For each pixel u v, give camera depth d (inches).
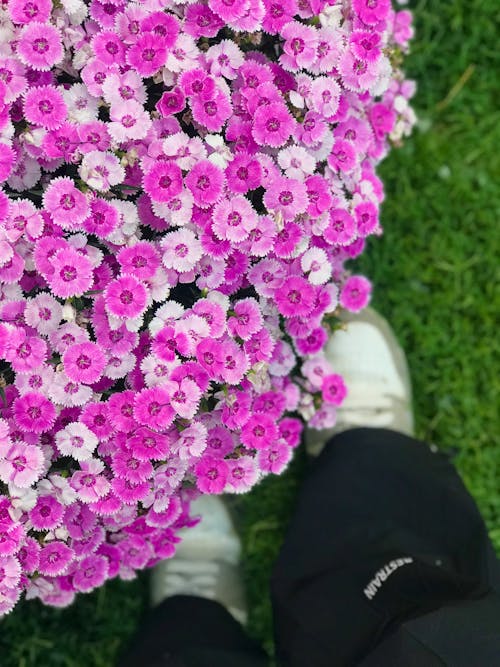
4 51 24.0
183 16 25.0
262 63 25.9
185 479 27.2
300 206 25.0
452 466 36.0
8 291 24.3
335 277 29.1
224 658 33.7
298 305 26.1
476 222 42.3
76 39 24.7
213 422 26.3
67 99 24.5
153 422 24.1
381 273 41.7
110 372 25.0
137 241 24.9
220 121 24.7
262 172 24.7
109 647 39.2
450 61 42.7
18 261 23.9
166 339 24.6
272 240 25.0
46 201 23.8
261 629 40.1
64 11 24.5
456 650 24.7
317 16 25.4
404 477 34.9
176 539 28.5
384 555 32.5
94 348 24.3
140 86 24.7
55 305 24.4
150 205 25.4
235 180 24.7
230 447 26.7
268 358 26.1
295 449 40.5
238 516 40.4
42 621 39.0
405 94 31.1
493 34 42.6
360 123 27.1
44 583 26.4
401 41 30.2
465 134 42.6
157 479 25.5
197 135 26.0
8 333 23.5
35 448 23.9
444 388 41.6
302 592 32.6
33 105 23.8
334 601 31.5
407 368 40.6
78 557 26.2
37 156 24.4
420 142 42.4
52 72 25.3
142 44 24.2
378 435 36.0
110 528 26.7
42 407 24.3
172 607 36.7
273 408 28.3
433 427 41.4
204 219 24.9
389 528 33.7
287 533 34.7
